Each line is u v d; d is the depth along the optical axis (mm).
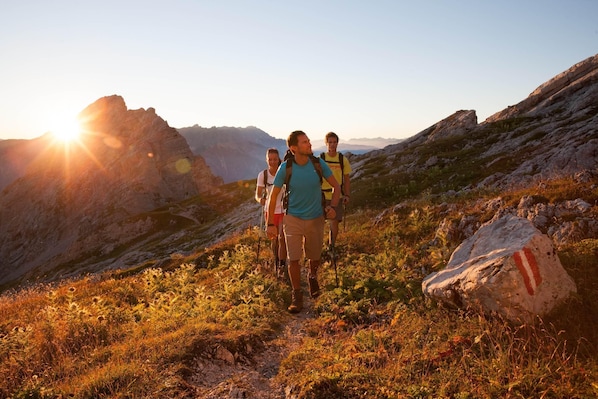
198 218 124062
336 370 4656
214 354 5574
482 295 5180
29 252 181125
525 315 4891
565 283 5242
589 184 9148
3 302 14078
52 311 8062
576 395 3748
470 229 9680
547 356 4387
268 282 9297
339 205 10227
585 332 4723
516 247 5270
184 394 4645
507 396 3842
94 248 123250
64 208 187750
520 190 11203
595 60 58094
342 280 8359
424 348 4945
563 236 7754
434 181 32438
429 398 3971
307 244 7707
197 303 8312
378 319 6410
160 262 17281
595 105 44312
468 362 4512
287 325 7070
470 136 51219
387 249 10016
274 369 5461
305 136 7363
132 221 126938
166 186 186625
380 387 4246
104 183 189125
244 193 136625
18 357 6156
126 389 4633
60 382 5270
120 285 12789
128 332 7246
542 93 59469
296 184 7367
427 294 6242
